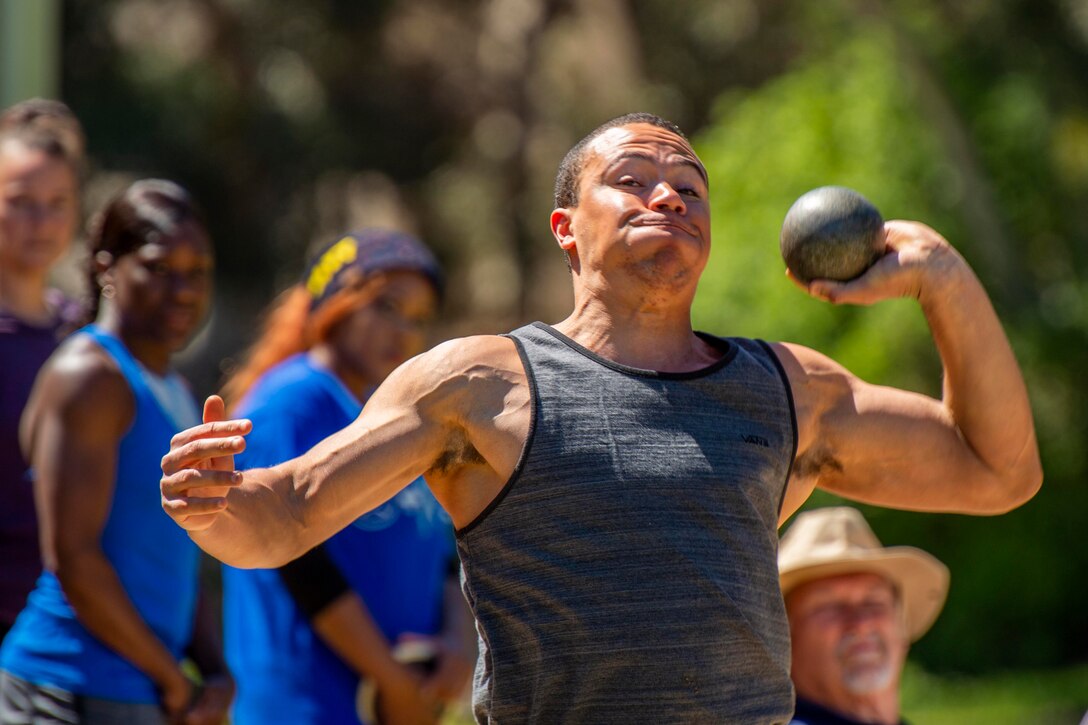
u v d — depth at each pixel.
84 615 14.59
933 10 51.22
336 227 69.06
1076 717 39.62
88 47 64.94
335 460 9.77
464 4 70.44
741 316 44.81
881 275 11.05
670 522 9.39
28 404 15.88
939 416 11.16
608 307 10.12
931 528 46.38
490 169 69.25
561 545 9.40
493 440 9.68
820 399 10.66
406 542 17.36
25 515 15.93
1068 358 48.38
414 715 16.56
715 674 9.34
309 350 18.44
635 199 10.14
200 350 65.88
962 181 47.62
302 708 16.33
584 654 9.31
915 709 41.66
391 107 70.56
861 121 47.56
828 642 15.95
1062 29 53.41
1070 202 52.66
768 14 66.50
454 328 68.81
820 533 16.38
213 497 9.08
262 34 67.06
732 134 49.44
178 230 15.85
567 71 67.69
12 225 16.84
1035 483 11.48
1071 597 47.25
